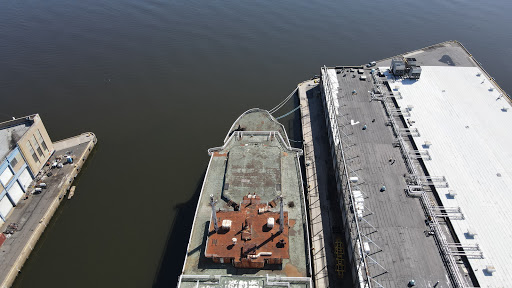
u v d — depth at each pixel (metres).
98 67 143.62
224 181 80.88
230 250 64.62
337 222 85.94
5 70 138.88
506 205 78.19
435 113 104.31
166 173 101.81
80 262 81.19
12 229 84.81
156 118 120.81
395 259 68.75
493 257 68.44
